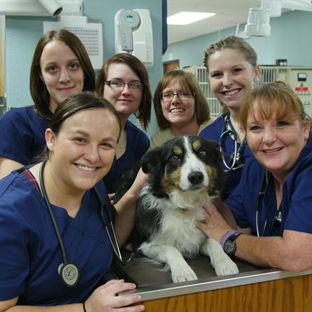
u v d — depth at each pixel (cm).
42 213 122
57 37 185
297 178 137
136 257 159
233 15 811
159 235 161
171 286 121
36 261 118
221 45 206
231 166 193
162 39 287
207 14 799
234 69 203
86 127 116
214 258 146
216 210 166
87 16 268
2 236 112
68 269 121
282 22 807
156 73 290
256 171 169
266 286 130
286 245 128
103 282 136
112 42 275
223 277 127
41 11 247
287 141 139
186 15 812
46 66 185
